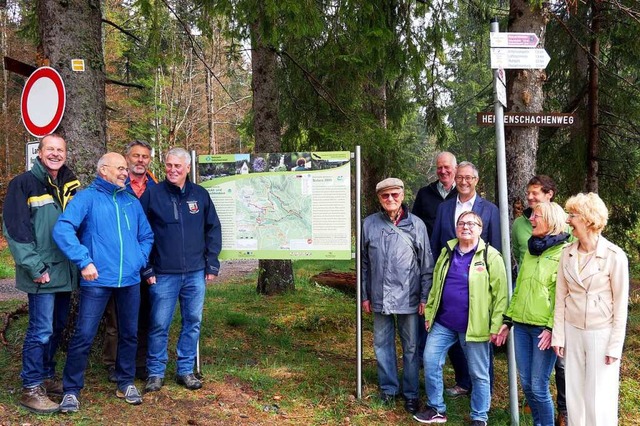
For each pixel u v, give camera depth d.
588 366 3.14
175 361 4.90
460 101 19.80
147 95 22.73
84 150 4.56
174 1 8.21
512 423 3.90
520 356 3.65
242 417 3.90
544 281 3.50
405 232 4.15
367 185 11.20
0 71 20.36
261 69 8.19
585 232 3.16
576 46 8.30
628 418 4.31
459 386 4.64
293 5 4.65
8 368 4.39
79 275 3.89
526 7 5.34
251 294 8.61
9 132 20.30
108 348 4.34
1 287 10.72
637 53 7.39
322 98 8.39
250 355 5.42
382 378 4.31
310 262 13.95
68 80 4.52
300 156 4.50
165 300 4.11
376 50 6.41
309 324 6.70
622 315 3.07
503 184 3.86
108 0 17.62
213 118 23.14
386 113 11.52
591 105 8.09
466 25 9.52
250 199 4.56
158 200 4.08
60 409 3.64
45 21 4.54
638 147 8.62
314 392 4.48
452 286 3.87
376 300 4.16
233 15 5.95
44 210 3.63
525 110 5.34
